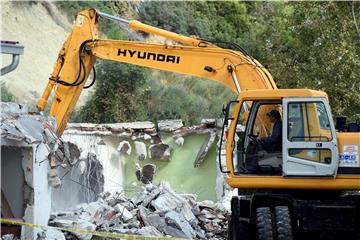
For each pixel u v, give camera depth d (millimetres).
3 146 20047
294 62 39312
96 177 31719
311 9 37719
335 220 18766
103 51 24297
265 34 47375
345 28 36562
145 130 34500
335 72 35406
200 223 26984
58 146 23078
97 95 44750
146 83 46438
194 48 23594
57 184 22469
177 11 58656
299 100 19000
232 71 23078
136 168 34625
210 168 34094
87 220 22641
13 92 42781
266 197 19109
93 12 24562
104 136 34188
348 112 34969
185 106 47562
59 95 24344
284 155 18891
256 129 19547
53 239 20203
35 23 50344
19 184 20516
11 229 19953
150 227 23141
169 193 26656
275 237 18297
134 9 58000
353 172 18859
